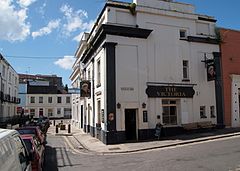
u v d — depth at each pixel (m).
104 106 18.59
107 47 18.50
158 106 19.55
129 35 19.19
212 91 21.75
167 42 20.47
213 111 21.61
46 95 68.50
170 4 21.11
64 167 11.27
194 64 21.30
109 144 17.73
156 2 20.61
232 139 16.08
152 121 19.23
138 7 19.67
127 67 18.92
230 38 23.11
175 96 20.12
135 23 19.80
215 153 11.87
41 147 10.99
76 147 17.59
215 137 17.17
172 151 13.61
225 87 22.31
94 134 22.33
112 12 19.19
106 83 18.25
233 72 22.80
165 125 19.81
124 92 18.62
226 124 21.97
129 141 18.28
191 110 20.66
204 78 21.55
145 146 15.85
